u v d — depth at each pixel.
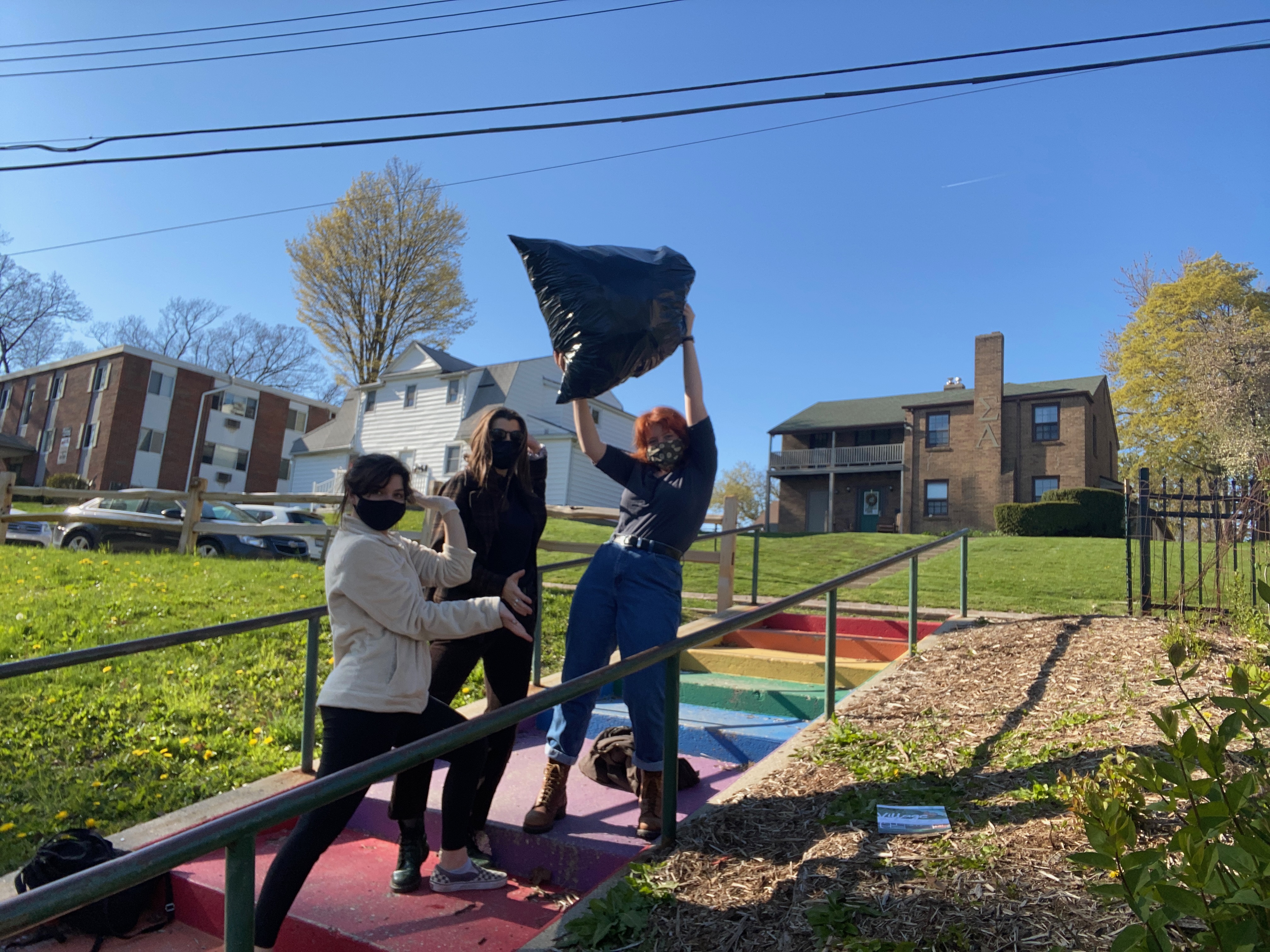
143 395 35.72
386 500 2.75
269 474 40.03
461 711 4.82
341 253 36.31
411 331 37.31
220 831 1.52
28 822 3.79
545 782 3.47
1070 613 7.71
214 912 3.13
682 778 3.97
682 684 5.26
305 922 2.88
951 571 12.04
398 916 2.94
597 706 5.18
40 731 4.71
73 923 3.05
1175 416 33.97
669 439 3.47
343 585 2.61
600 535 16.20
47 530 14.77
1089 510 25.23
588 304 3.31
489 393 31.44
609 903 2.54
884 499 32.28
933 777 3.27
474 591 3.29
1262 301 34.22
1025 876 2.37
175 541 13.57
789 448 34.72
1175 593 8.16
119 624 7.14
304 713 4.33
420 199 36.81
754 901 2.47
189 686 5.53
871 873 2.50
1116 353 37.59
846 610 7.56
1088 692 4.13
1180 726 3.42
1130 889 1.72
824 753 3.71
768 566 12.84
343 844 3.68
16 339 46.69
